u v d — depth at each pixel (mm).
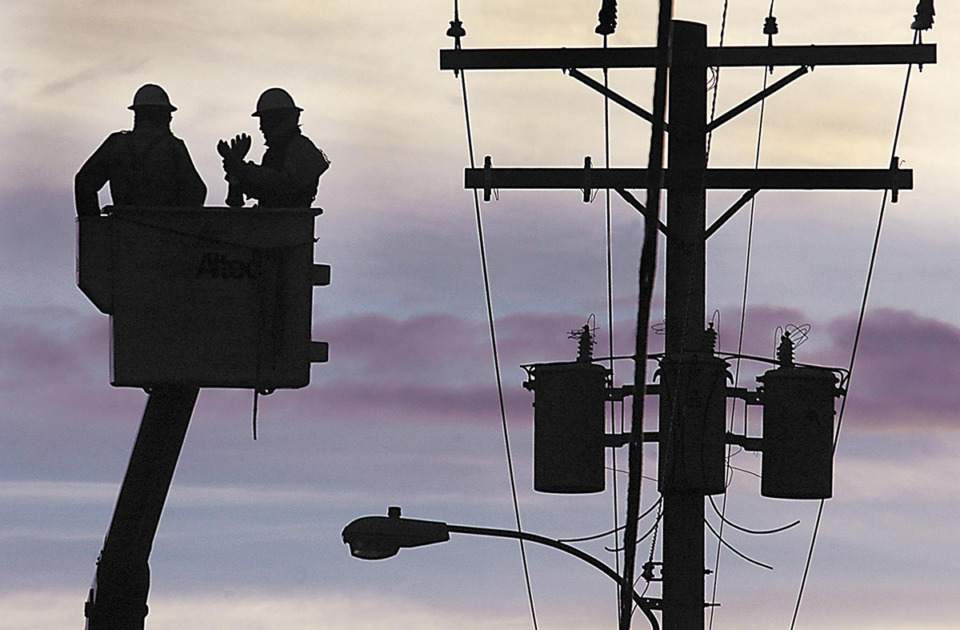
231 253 55125
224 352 54938
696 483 66312
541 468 70062
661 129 34031
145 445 58250
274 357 54969
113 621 61031
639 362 36094
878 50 67625
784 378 69438
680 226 66312
